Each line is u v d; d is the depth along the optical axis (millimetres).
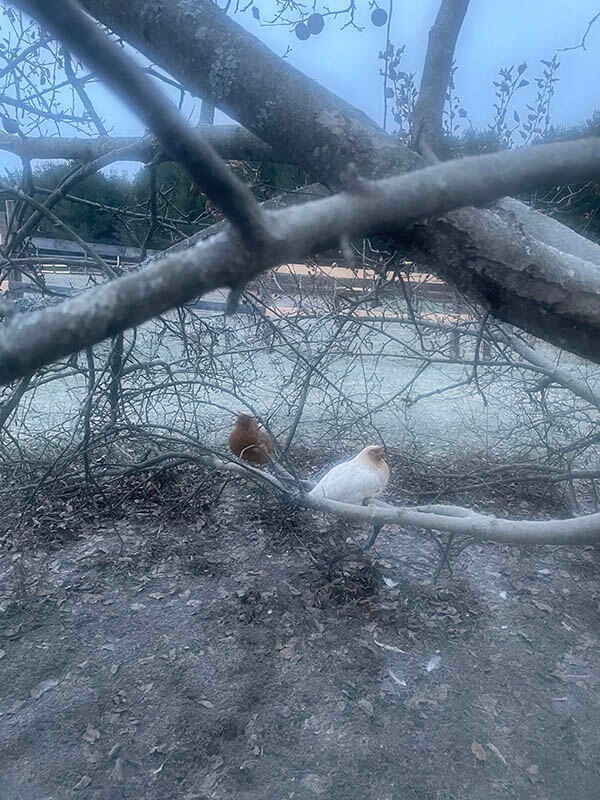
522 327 1273
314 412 7812
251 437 5164
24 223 4133
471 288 1272
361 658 3902
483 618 4301
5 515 5211
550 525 2477
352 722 3422
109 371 4887
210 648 3980
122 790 3029
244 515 5613
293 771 3141
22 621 4184
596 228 4434
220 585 4629
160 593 4523
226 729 3379
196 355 5145
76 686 3656
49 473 4516
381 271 3795
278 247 661
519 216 1519
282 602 4430
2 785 3031
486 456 6367
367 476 4691
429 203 684
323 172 1441
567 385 3871
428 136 1590
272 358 7641
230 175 622
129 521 5441
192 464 6195
